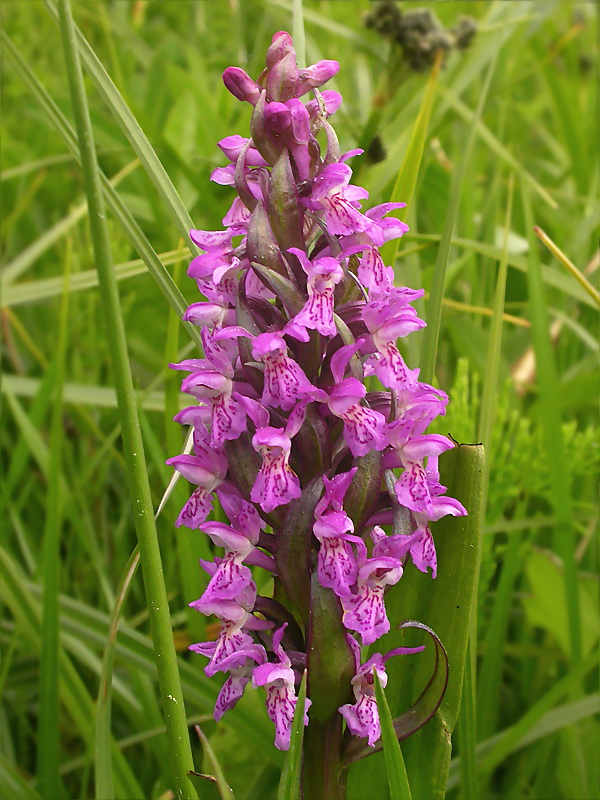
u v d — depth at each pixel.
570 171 0.55
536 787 0.31
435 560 0.23
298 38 0.28
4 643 0.34
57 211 0.55
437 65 0.29
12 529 0.37
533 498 0.38
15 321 0.41
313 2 0.51
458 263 0.36
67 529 0.39
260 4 0.44
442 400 0.23
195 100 0.45
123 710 0.33
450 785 0.29
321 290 0.22
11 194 0.56
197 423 0.23
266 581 0.30
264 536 0.23
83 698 0.29
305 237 0.23
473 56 0.46
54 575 0.28
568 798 0.30
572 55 0.66
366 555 0.23
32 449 0.34
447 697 0.24
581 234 0.41
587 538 0.36
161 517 0.33
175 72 0.45
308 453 0.23
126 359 0.22
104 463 0.39
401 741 0.25
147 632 0.34
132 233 0.26
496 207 0.42
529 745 0.32
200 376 0.23
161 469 0.30
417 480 0.23
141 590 0.35
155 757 0.32
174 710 0.23
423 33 0.39
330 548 0.22
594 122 0.62
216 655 0.23
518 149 0.55
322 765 0.23
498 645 0.31
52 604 0.28
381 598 0.23
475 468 0.24
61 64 0.60
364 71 0.44
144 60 0.57
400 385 0.23
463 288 0.43
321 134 0.35
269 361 0.22
